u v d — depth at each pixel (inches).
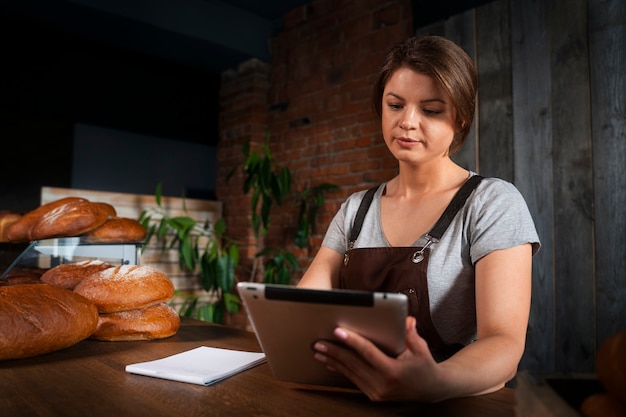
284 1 137.5
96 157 132.3
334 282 47.3
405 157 40.8
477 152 96.2
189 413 25.8
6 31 117.7
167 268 141.0
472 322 38.9
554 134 85.9
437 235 40.1
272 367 29.2
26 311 37.3
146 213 134.9
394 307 22.5
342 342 24.9
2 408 26.5
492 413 26.2
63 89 126.0
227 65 154.3
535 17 88.8
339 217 49.4
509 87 92.1
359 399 28.4
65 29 125.7
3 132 116.5
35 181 120.8
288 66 143.6
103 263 54.2
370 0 122.1
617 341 16.7
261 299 25.3
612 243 78.6
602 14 80.8
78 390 29.8
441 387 24.6
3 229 71.0
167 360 36.0
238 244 149.6
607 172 79.4
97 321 43.3
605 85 80.1
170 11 127.3
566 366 83.0
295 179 139.1
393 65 40.9
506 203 37.4
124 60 137.6
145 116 141.7
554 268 85.3
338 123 128.3
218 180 158.9
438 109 39.1
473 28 97.3
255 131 148.1
